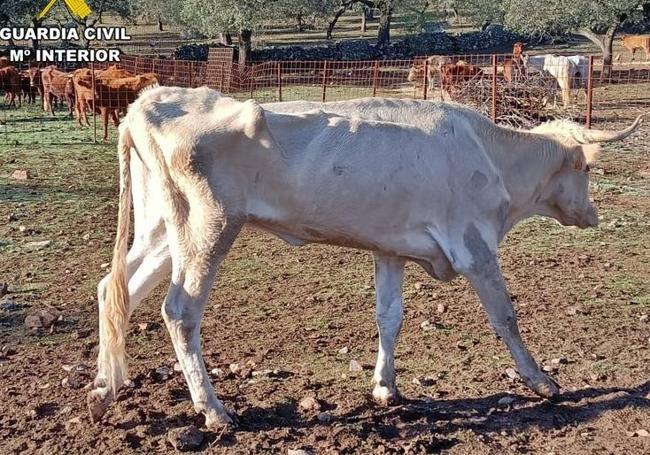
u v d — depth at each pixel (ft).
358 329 22.86
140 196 17.37
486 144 18.75
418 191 17.11
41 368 19.94
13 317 23.62
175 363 20.22
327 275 28.12
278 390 18.52
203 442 15.83
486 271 17.85
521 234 33.45
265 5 111.55
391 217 17.04
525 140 19.35
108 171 48.16
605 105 76.79
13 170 47.83
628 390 18.67
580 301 25.03
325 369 19.94
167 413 17.20
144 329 22.68
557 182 20.17
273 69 108.17
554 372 19.70
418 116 17.89
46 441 16.05
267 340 22.03
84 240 32.60
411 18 153.38
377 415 17.26
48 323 22.84
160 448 15.71
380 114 17.84
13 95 83.51
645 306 24.47
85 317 23.67
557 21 99.96
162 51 141.69
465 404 17.97
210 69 97.86
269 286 26.94
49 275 27.89
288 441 15.93
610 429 16.75
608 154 51.44
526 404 17.92
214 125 15.88
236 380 19.22
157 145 16.17
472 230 17.90
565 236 32.96
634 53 125.08
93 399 16.43
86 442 15.96
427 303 24.97
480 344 21.63
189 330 16.24
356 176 16.55
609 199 39.34
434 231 17.49
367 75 111.55
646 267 28.53
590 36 100.01
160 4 162.81
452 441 16.12
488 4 156.76
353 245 17.42
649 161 48.98
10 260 29.73
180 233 16.34
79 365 19.93
